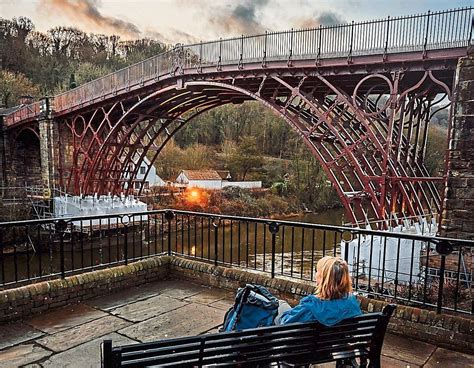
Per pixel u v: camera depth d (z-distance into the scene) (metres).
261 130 59.16
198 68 17.80
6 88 43.28
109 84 22.39
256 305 2.94
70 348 3.92
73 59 58.03
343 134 15.96
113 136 23.09
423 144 15.53
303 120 16.56
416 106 15.09
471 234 9.09
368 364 2.92
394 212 13.38
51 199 26.34
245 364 2.39
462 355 3.89
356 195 14.12
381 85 14.96
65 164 27.28
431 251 9.40
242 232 28.61
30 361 3.64
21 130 30.59
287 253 20.59
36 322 4.58
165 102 21.42
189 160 52.38
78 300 5.24
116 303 5.24
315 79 15.04
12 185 32.75
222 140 59.34
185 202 37.25
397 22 12.38
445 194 9.49
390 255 9.96
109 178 25.06
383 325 2.70
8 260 20.02
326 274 2.65
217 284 5.95
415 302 4.75
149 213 6.57
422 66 12.14
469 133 9.27
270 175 50.97
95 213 24.08
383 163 12.98
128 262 6.17
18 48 48.38
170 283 6.16
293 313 2.63
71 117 26.25
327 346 2.60
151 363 2.10
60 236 5.34
